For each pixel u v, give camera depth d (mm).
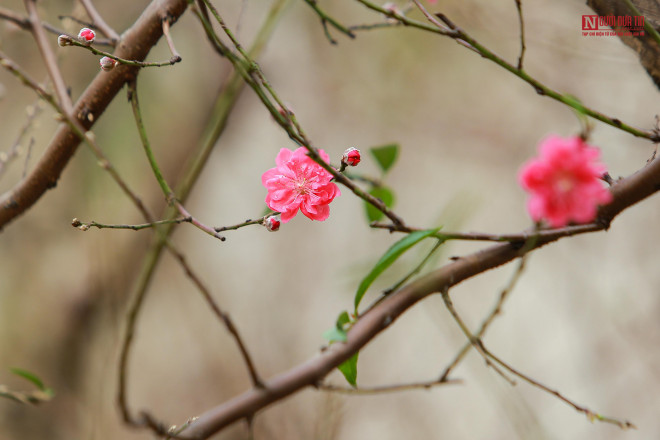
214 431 1343
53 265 2316
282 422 2123
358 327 1288
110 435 2184
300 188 1255
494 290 2549
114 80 1291
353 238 2633
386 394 2430
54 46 1985
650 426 2236
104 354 2281
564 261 2486
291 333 2559
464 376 2418
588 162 1164
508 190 2574
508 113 2621
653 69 1297
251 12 2598
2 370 2252
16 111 2256
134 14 2443
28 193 1337
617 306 2371
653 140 1241
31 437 2217
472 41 1248
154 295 2521
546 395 2361
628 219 2453
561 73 2297
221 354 2531
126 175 2473
